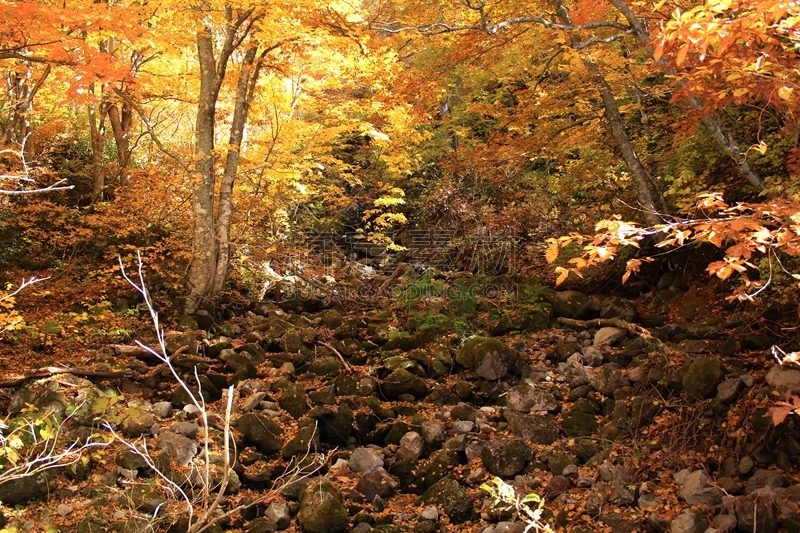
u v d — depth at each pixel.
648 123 11.40
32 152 11.05
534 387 6.63
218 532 4.62
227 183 9.55
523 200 13.73
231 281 10.80
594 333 8.25
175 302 9.06
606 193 11.89
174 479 5.01
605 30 8.25
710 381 5.59
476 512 5.01
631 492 4.74
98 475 4.98
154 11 8.32
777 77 3.38
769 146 7.37
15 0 4.93
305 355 8.02
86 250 10.59
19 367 6.71
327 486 5.20
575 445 5.69
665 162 10.08
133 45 8.42
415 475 5.72
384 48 8.61
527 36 9.01
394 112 9.84
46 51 5.39
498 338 7.85
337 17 8.51
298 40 8.98
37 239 10.46
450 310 9.01
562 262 10.86
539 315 8.77
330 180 15.03
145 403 6.26
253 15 8.33
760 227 2.90
